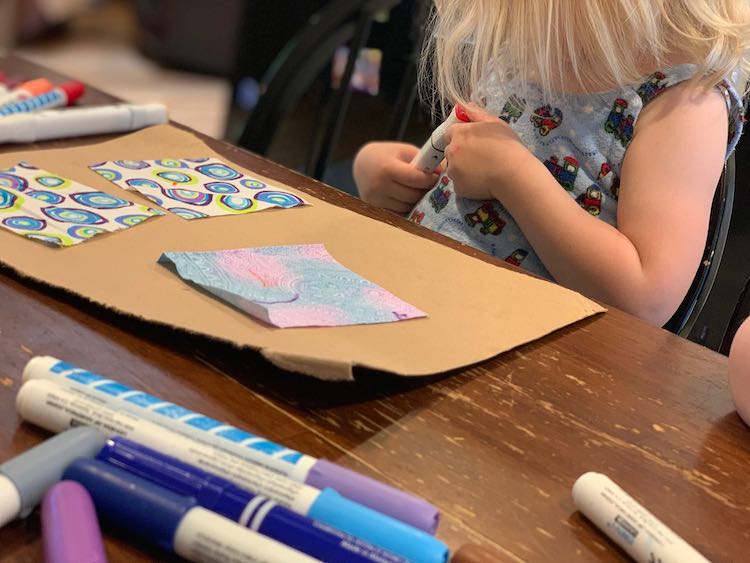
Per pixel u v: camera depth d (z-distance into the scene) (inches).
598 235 28.2
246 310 19.3
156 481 13.7
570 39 29.5
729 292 34.5
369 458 15.9
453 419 17.4
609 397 18.9
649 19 28.6
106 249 21.6
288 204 26.1
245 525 13.1
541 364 19.8
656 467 16.8
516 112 31.9
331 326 19.1
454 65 31.7
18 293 19.6
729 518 15.6
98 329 18.7
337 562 12.6
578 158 30.8
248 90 93.0
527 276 23.7
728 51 29.2
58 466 13.6
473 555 12.9
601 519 14.7
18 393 15.6
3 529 13.3
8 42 124.0
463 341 19.8
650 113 29.8
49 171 26.4
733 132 30.8
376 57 58.1
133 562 13.1
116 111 31.7
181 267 20.7
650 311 27.8
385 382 18.3
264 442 14.9
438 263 23.4
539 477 16.0
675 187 28.7
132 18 144.1
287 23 88.7
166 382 17.3
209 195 26.1
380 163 34.8
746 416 18.3
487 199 31.0
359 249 23.6
